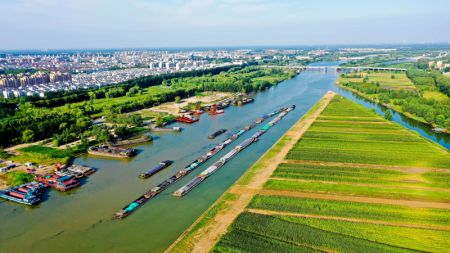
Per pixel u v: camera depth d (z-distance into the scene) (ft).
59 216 583.99
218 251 459.73
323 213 556.92
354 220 536.83
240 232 501.15
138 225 550.36
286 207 575.79
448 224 521.65
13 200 637.30
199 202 626.64
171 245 482.28
